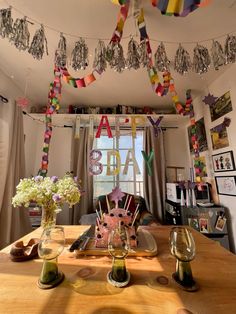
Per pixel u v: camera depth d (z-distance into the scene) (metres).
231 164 2.17
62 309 0.53
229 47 1.42
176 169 3.41
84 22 1.49
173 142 3.52
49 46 1.76
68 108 3.22
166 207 3.02
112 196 1.10
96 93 2.77
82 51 1.46
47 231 0.72
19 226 2.22
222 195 2.37
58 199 0.97
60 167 3.29
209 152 2.62
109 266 0.77
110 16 1.44
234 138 2.12
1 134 2.13
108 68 2.12
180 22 1.50
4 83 2.28
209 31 1.60
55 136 3.38
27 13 1.41
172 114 3.04
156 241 1.06
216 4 1.35
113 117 3.01
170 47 1.79
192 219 2.33
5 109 2.21
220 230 2.21
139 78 2.36
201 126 2.80
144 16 1.44
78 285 0.64
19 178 2.32
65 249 0.95
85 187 3.05
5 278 0.69
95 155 2.97
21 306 0.54
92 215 2.60
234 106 2.11
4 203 2.06
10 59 1.99
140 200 2.87
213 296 0.58
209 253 0.89
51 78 2.35
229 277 0.68
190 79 2.41
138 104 3.15
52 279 0.65
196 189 2.52
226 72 2.22
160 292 0.60
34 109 3.04
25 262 0.82
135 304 0.54
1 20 1.17
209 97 2.36
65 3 1.33
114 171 3.04
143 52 1.37
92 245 0.95
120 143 3.44
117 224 0.91
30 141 3.05
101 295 0.59
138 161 3.41
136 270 0.74
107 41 1.68
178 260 0.67
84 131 3.26
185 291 0.60
